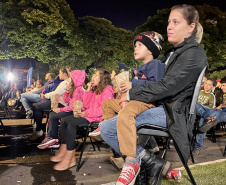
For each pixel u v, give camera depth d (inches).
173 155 127.6
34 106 171.8
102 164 114.0
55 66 925.8
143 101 63.7
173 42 70.4
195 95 62.5
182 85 61.0
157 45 73.9
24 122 284.7
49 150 144.0
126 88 68.5
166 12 766.5
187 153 63.4
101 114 109.7
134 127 63.1
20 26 581.6
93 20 816.3
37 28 617.0
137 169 64.9
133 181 63.8
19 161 119.3
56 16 619.5
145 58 75.2
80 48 740.0
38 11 588.1
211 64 813.2
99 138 107.0
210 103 176.1
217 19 791.1
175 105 62.6
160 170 70.7
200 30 70.9
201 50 64.1
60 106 156.1
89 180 92.0
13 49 627.8
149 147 116.0
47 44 685.9
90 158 125.3
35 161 119.1
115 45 832.3
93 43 778.8
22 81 822.5
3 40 605.0
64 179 93.3
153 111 65.3
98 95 116.7
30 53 665.0
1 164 113.9
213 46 781.3
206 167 103.9
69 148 107.7
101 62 884.0
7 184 87.9
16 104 445.7
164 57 75.4
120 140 62.9
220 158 124.2
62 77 168.2
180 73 60.5
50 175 98.0
